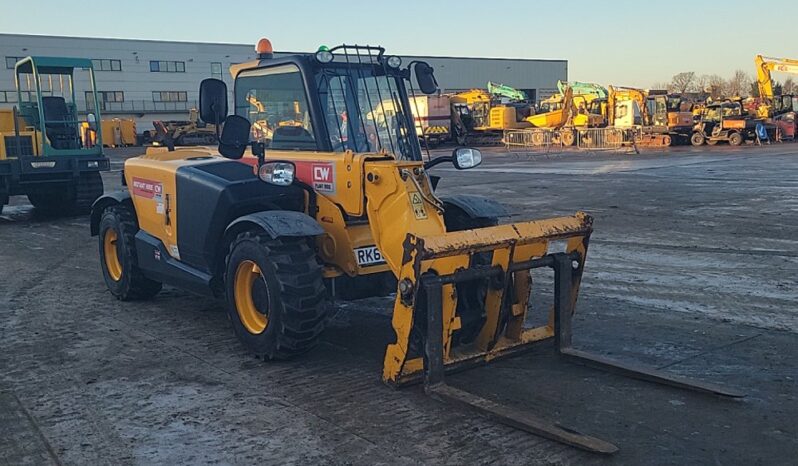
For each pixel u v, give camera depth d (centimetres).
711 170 2219
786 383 498
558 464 388
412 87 623
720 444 409
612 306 701
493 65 8019
